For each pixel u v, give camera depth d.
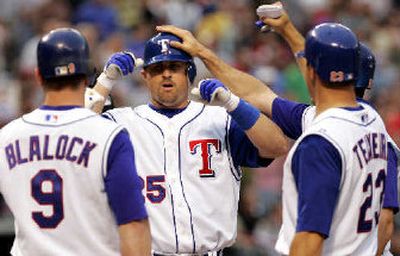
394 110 60.56
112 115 26.84
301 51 27.33
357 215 22.66
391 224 24.94
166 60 26.19
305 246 21.91
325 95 22.91
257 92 27.16
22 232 22.73
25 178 22.66
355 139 22.55
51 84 22.77
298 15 74.69
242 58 65.25
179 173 26.36
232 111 25.70
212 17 70.25
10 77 62.94
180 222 26.06
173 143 26.48
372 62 25.55
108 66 26.39
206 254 26.31
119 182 22.22
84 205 22.42
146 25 67.12
